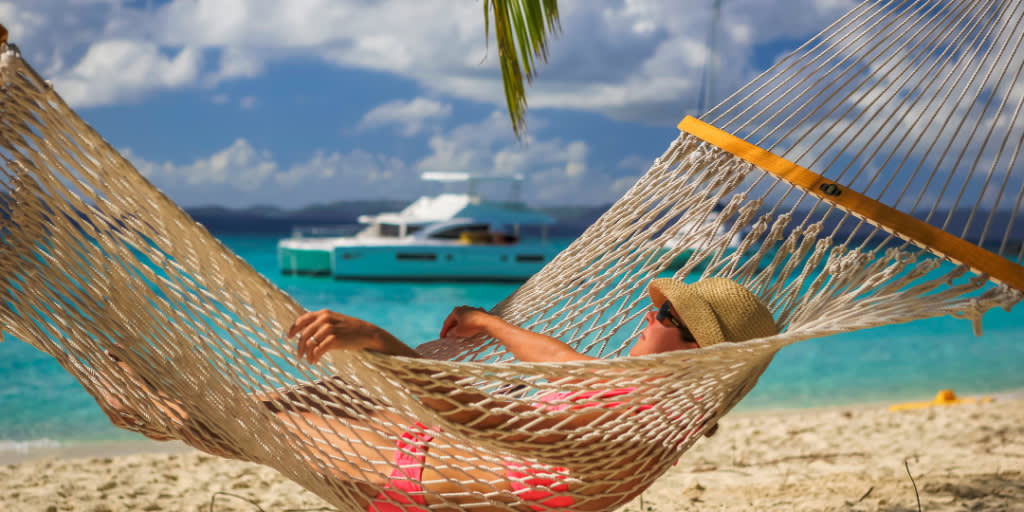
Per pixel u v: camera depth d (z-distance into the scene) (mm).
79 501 3004
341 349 1246
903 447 4000
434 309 18016
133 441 4688
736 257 2045
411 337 14242
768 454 3908
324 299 19188
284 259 21797
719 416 1615
